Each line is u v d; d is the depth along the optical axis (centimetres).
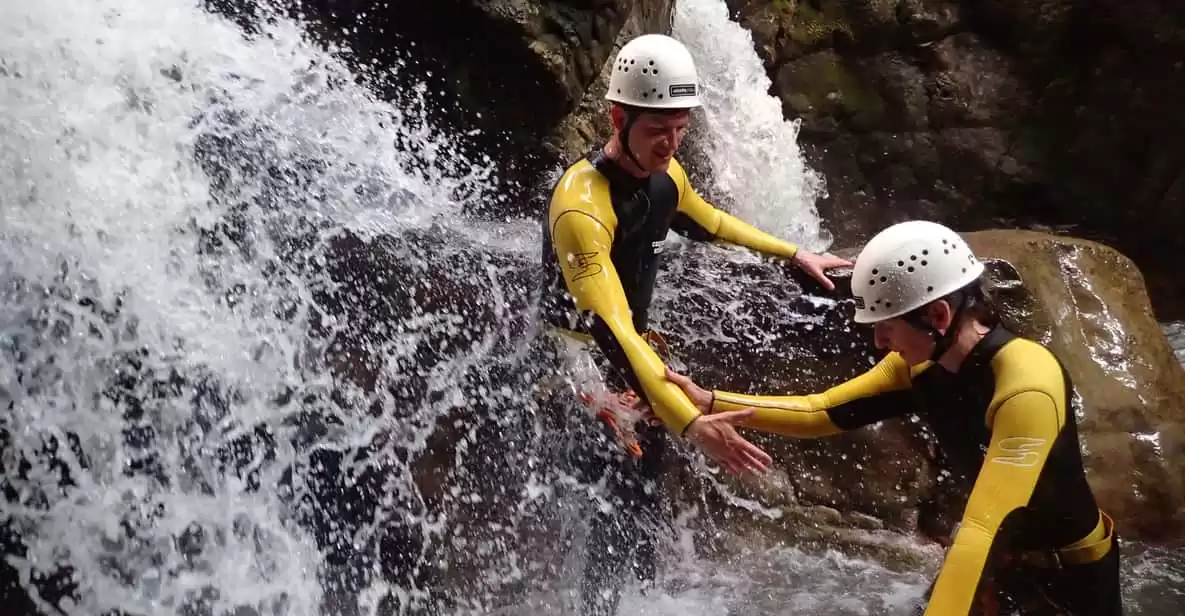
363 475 302
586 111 443
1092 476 308
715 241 297
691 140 535
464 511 297
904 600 289
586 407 276
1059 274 334
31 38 290
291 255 319
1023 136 604
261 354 300
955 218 619
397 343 312
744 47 577
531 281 308
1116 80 577
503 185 417
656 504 295
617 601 292
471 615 291
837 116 630
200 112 321
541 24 407
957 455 222
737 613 287
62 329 273
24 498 264
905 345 211
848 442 322
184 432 285
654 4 498
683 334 322
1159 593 283
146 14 318
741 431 328
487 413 298
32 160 280
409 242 337
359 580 296
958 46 612
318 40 381
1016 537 211
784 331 316
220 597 281
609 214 250
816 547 316
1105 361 322
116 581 271
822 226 630
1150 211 579
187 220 302
